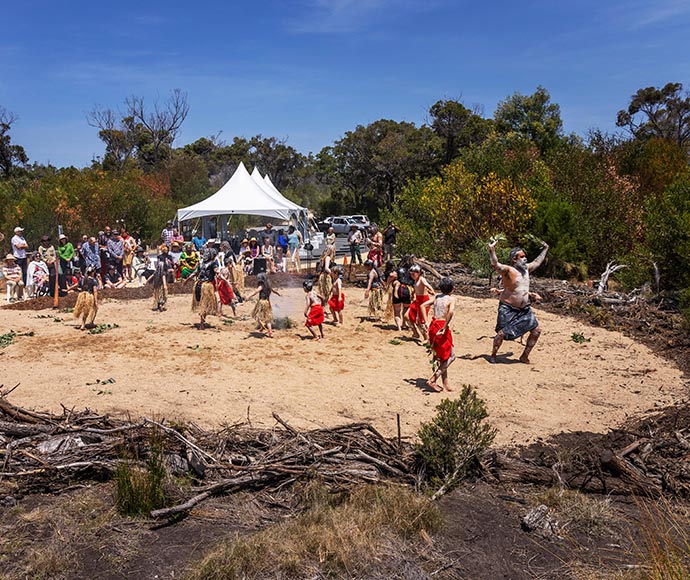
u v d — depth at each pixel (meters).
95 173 38.25
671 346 11.45
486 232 22.62
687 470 6.07
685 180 17.88
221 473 5.76
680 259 16.70
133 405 7.77
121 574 4.42
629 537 5.07
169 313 14.43
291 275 20.73
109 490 5.58
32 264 17.38
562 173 24.70
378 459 6.16
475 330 12.81
